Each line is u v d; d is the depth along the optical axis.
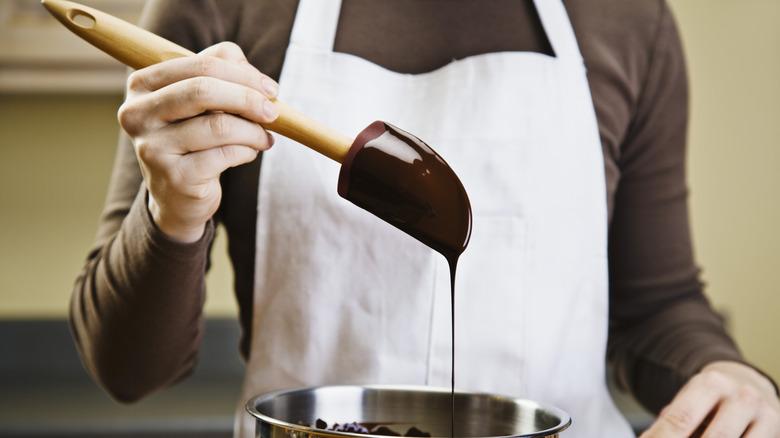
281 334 0.95
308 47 0.97
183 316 0.89
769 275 1.95
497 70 0.98
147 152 0.74
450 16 1.00
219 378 1.95
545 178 0.97
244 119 0.74
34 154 1.95
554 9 0.99
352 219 0.94
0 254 1.94
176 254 0.83
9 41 1.81
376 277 0.94
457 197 0.75
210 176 0.75
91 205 1.96
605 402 1.00
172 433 1.53
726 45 1.95
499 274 0.95
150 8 0.98
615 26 1.02
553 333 0.96
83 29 0.74
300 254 0.94
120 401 0.97
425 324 0.94
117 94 1.91
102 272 0.89
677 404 0.83
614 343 1.10
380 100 0.98
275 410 0.75
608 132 1.01
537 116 0.97
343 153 0.74
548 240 0.96
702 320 1.03
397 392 0.81
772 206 1.95
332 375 0.95
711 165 1.96
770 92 1.94
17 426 1.48
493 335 0.95
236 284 0.99
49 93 1.89
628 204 1.07
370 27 0.99
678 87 1.05
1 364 1.93
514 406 0.77
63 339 1.95
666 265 1.06
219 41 0.97
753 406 0.83
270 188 0.95
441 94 0.98
